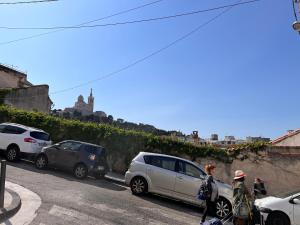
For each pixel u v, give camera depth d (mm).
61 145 17078
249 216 8742
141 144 20844
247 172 19328
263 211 11156
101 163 16828
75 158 16422
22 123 22859
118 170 21047
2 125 18938
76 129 21953
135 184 14234
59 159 16703
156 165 14234
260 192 16094
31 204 10094
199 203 13320
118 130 21359
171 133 24562
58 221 8789
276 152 19219
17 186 12172
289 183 18750
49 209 9781
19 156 18094
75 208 10227
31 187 12305
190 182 13547
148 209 11750
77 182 15102
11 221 8406
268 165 19172
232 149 19750
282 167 19000
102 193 13211
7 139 18359
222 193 13148
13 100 32438
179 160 14125
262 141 19906
